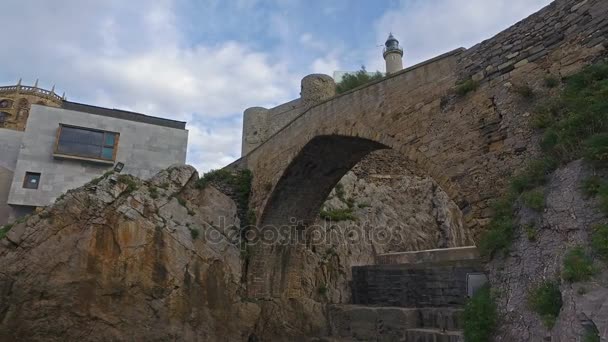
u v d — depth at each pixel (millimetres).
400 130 9875
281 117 27000
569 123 6156
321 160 14078
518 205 6672
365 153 13453
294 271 17000
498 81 8031
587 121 5945
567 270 4703
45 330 11805
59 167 17984
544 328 4875
